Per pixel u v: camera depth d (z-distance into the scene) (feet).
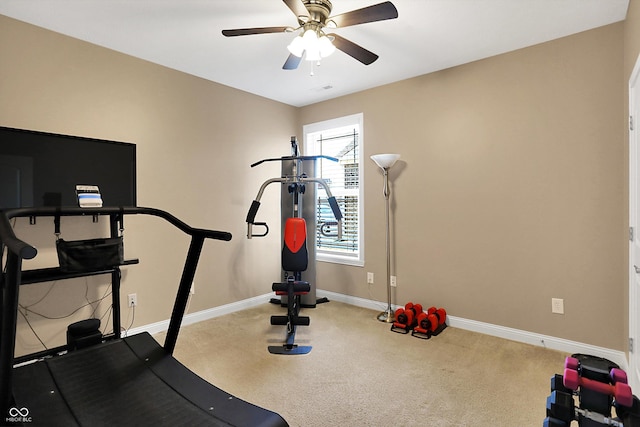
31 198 7.82
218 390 4.90
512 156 9.54
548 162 9.00
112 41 8.95
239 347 9.21
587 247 8.51
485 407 6.50
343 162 13.85
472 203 10.27
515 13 7.66
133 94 9.78
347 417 6.22
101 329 9.20
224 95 12.11
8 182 7.52
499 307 9.86
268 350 9.00
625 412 3.64
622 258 8.05
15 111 7.79
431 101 11.03
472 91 10.21
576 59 8.56
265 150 13.53
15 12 7.54
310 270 12.83
